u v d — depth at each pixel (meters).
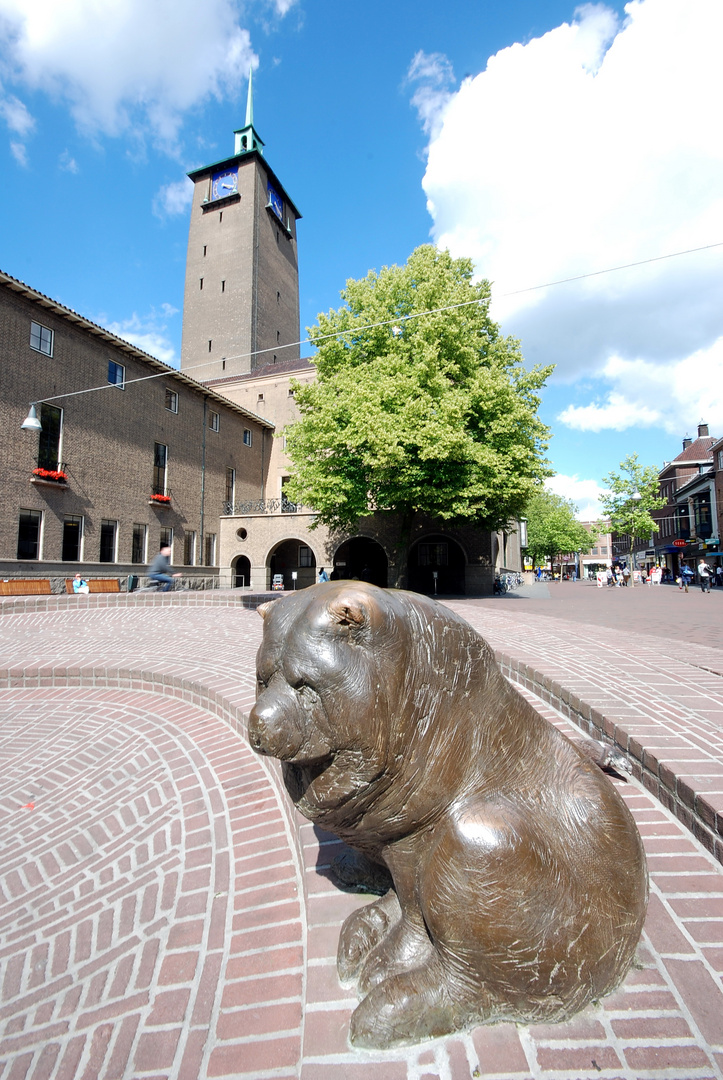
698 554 40.28
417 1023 1.28
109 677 5.92
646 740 2.61
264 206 42.38
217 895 2.25
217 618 9.59
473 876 1.22
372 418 15.38
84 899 2.47
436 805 1.32
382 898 1.68
